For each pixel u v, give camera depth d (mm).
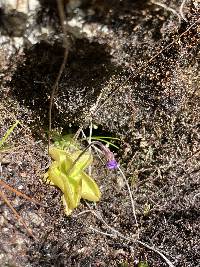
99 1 200
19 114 252
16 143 252
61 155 253
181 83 265
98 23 210
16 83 235
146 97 267
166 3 213
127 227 268
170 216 271
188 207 274
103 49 223
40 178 250
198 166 283
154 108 272
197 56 258
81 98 253
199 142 284
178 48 248
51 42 215
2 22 206
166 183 281
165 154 284
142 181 281
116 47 225
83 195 251
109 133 287
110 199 272
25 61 224
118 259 256
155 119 277
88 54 224
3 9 199
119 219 269
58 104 253
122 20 214
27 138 257
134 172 281
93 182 251
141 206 275
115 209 270
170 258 260
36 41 214
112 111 270
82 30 209
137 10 210
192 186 281
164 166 282
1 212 224
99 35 215
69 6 199
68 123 272
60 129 273
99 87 250
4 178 237
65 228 245
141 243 258
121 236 257
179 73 261
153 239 265
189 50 253
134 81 257
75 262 239
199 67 263
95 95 255
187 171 282
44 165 257
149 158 284
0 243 218
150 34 228
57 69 231
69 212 244
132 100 267
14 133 252
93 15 206
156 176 282
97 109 262
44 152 260
